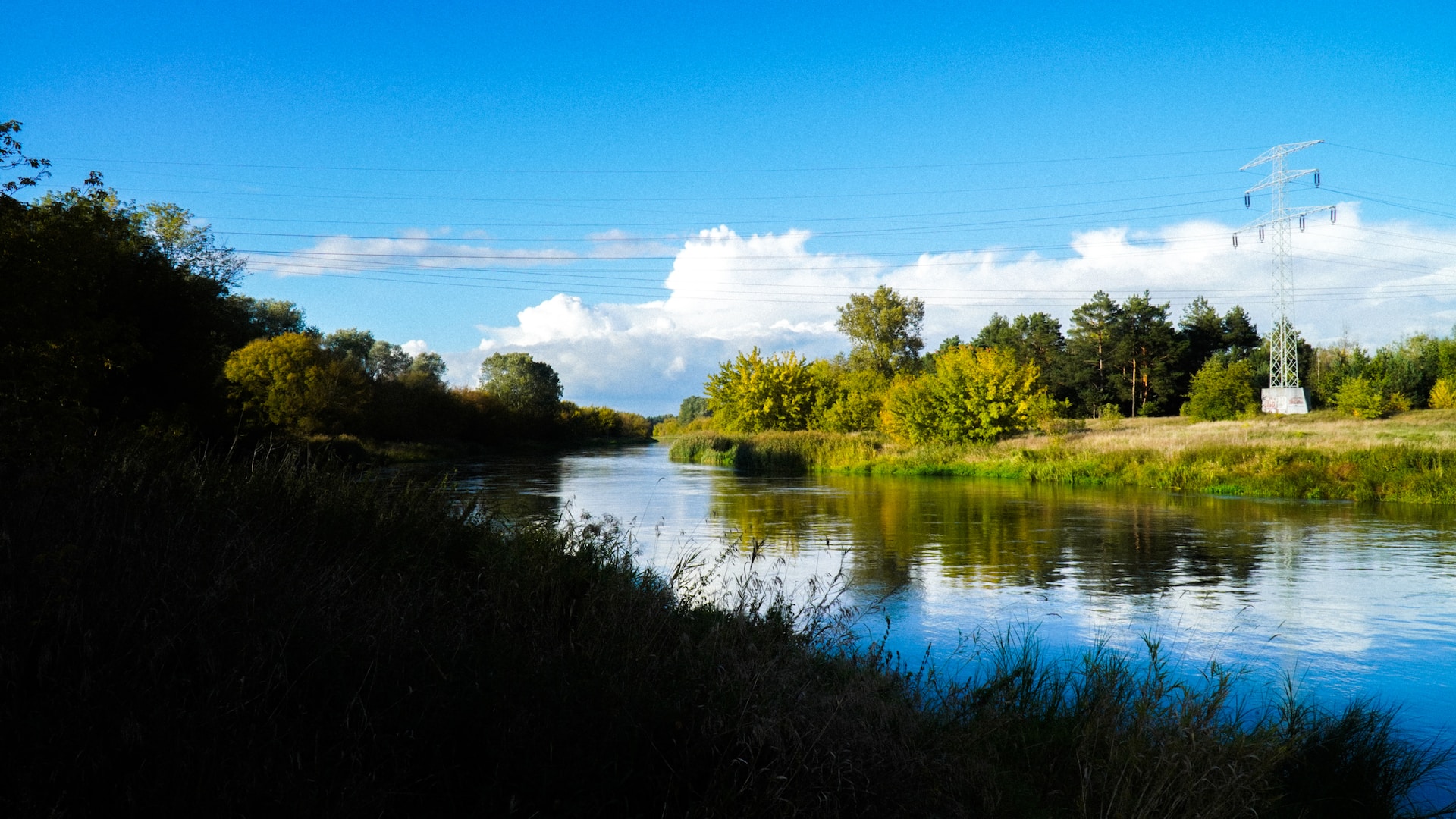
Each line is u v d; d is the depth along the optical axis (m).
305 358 41.12
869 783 3.52
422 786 3.08
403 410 52.94
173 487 5.96
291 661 3.51
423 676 3.66
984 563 12.01
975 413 37.47
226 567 4.26
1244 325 79.88
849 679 4.96
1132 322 75.62
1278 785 4.35
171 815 2.60
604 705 3.60
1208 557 12.77
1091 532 15.71
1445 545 14.05
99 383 16.69
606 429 120.00
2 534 3.71
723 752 3.39
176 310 21.19
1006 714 4.92
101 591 3.66
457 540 6.94
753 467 39.88
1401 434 34.53
